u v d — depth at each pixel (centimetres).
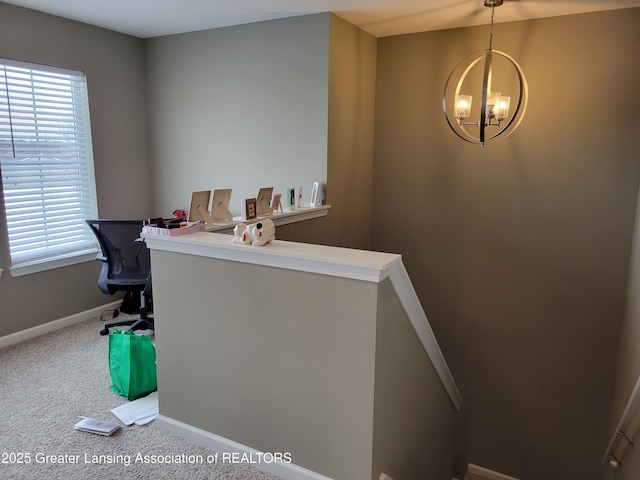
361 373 171
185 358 217
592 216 339
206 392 214
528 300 371
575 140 336
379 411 177
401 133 399
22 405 248
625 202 327
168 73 407
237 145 383
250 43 361
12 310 333
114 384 263
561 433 379
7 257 327
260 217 276
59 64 347
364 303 165
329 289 171
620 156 324
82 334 351
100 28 375
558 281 358
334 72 339
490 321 389
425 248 406
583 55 324
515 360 385
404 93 393
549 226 354
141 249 326
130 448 214
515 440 398
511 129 289
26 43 325
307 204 354
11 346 327
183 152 413
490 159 366
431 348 239
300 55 341
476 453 417
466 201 382
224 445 211
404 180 405
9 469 198
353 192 388
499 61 351
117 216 407
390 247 422
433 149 388
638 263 285
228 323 200
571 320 358
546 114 342
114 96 393
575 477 380
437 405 278
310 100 342
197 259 203
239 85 373
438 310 409
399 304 186
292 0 301
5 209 324
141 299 351
